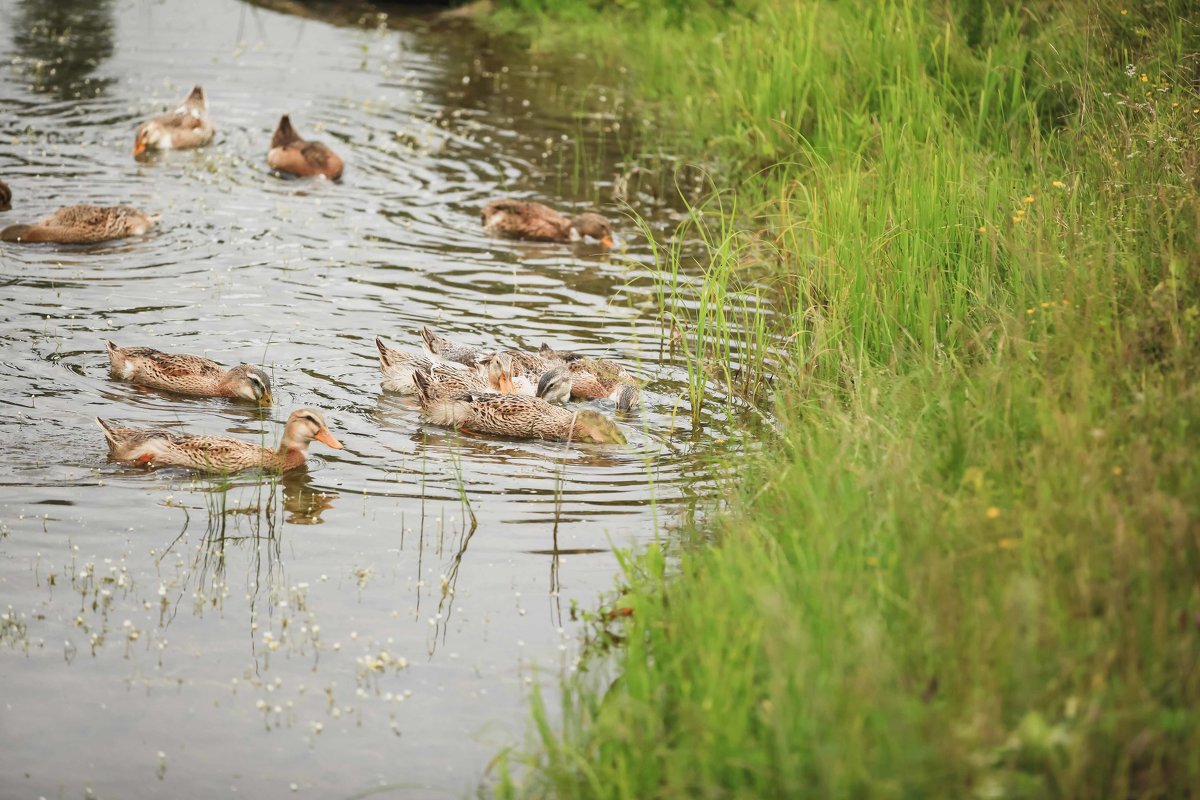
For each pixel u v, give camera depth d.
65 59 31.62
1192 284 11.96
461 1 41.12
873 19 25.16
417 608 11.08
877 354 14.67
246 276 19.11
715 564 10.27
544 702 9.79
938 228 16.05
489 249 20.98
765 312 17.97
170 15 37.59
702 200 23.55
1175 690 7.43
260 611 10.96
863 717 7.36
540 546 12.16
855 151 21.45
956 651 7.74
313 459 13.98
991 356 13.02
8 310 17.20
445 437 14.74
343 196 23.27
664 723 8.64
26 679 9.86
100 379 15.49
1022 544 8.63
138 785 8.80
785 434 13.16
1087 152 16.88
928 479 10.42
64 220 19.97
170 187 23.02
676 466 13.88
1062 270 13.39
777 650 7.91
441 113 29.00
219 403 15.22
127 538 12.03
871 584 8.84
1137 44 19.72
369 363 16.52
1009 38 22.89
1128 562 8.02
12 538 11.85
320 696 9.84
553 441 14.61
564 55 35.06
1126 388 10.78
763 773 7.42
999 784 6.91
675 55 32.38
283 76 31.53
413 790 8.81
